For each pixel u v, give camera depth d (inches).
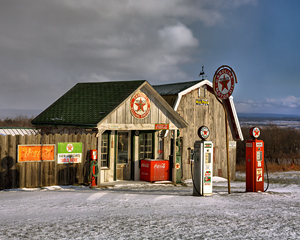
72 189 566.9
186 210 340.2
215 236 232.7
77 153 611.5
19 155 553.3
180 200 422.0
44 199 416.8
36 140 571.5
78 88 833.5
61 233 236.1
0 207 354.3
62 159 597.0
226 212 329.7
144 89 699.4
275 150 2182.6
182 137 870.4
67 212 325.7
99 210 338.3
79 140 613.6
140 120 690.8
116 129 656.4
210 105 935.7
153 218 292.4
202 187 480.1
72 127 681.6
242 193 523.5
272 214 322.0
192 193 522.9
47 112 771.4
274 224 274.5
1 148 539.8
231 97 959.0
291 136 2568.9
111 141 711.7
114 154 717.3
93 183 612.4
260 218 299.7
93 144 627.2
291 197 471.8
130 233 237.6
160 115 722.8
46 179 582.6
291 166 1421.0
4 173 542.0
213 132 944.3
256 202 410.6
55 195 458.6
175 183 738.8
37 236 227.5
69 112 720.3
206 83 912.3
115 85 748.6
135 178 748.0
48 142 583.2
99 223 270.1
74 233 236.2
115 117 654.5
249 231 248.8
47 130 768.3
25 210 336.8
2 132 762.8
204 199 438.3
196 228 255.0
